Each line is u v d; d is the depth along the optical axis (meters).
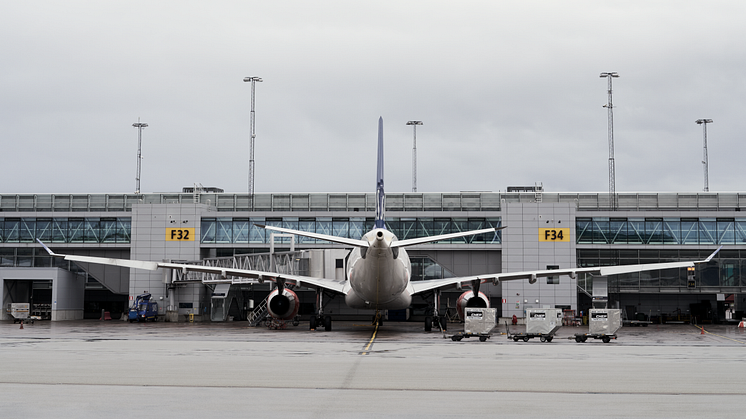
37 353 28.31
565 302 74.50
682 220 76.00
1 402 15.15
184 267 47.75
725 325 74.31
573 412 14.41
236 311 83.62
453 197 85.94
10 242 82.50
